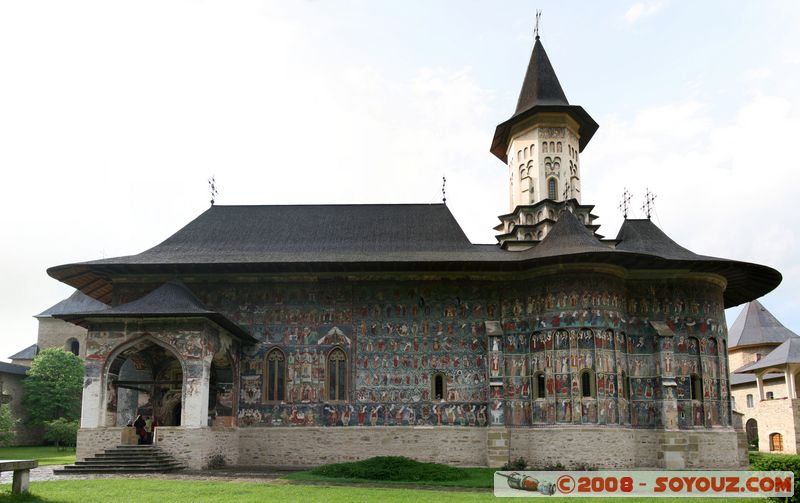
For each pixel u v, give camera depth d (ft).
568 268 113.50
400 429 114.42
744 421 222.07
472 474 93.86
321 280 120.98
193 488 72.02
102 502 60.90
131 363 120.67
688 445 112.88
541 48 152.15
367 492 71.51
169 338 101.09
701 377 116.98
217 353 107.24
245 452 113.70
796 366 188.24
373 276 121.08
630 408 114.32
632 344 117.29
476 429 114.11
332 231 130.00
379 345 118.32
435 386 116.78
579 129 149.07
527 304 117.29
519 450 111.14
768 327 249.14
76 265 114.32
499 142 156.87
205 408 100.89
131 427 99.35
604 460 105.70
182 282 120.06
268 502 61.72
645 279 120.47
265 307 120.06
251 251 124.06
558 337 111.75
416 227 130.93
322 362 117.70
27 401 205.16
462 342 118.32
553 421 109.60
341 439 114.11
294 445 113.91
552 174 142.31
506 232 146.61
